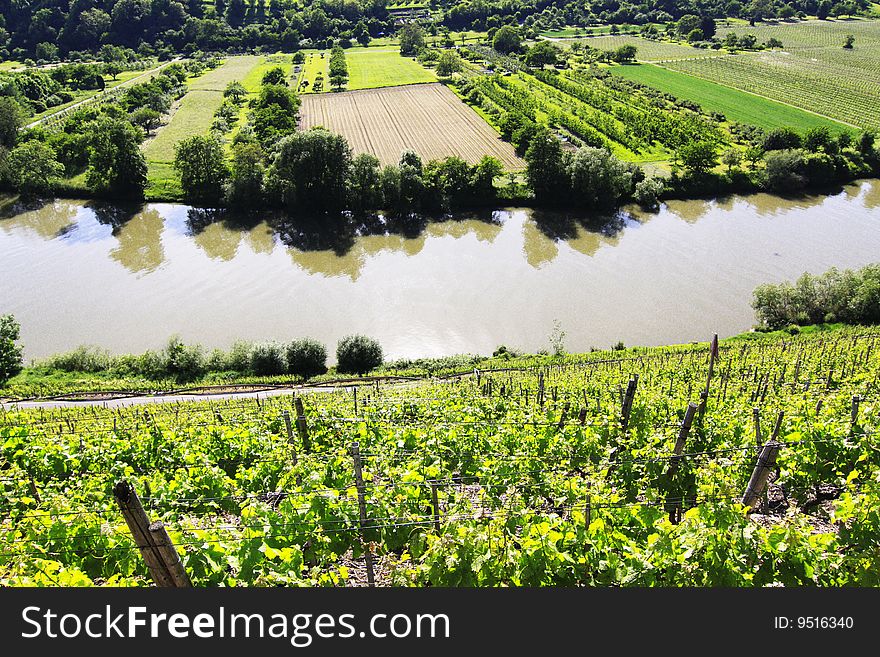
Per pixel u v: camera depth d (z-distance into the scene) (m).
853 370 28.62
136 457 18.25
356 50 162.25
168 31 165.25
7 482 14.95
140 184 68.31
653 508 11.77
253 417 23.70
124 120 78.12
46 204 67.31
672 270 55.44
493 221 65.75
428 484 13.04
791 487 13.76
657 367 32.88
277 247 59.47
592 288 52.25
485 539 10.12
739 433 16.28
